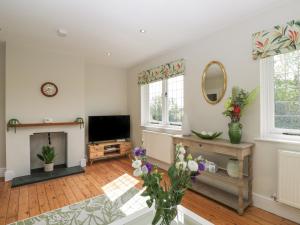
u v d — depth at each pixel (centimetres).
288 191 192
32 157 373
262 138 222
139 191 281
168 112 378
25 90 340
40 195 270
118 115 462
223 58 263
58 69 370
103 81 470
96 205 243
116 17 228
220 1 196
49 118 361
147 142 400
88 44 322
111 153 445
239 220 204
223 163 267
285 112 215
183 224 133
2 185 304
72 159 387
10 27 256
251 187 231
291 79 210
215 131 277
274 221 201
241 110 231
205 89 289
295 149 197
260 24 222
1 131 341
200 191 262
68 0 192
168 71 357
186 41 305
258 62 225
